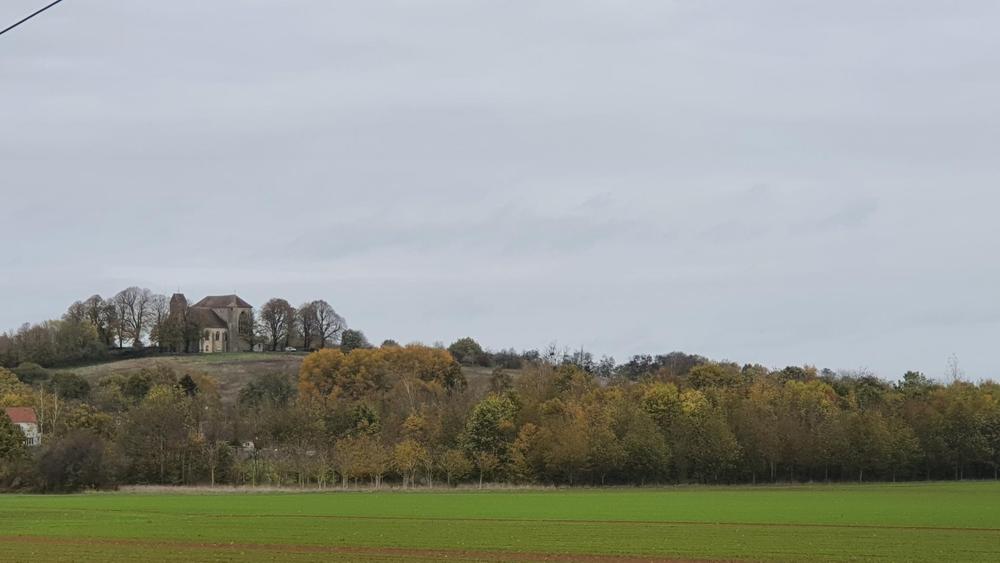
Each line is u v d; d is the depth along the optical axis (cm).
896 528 9806
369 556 7250
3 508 12900
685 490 18338
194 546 8025
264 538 8656
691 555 7362
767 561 7012
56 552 7562
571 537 8719
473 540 8438
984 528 9831
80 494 16762
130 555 7338
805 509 12675
